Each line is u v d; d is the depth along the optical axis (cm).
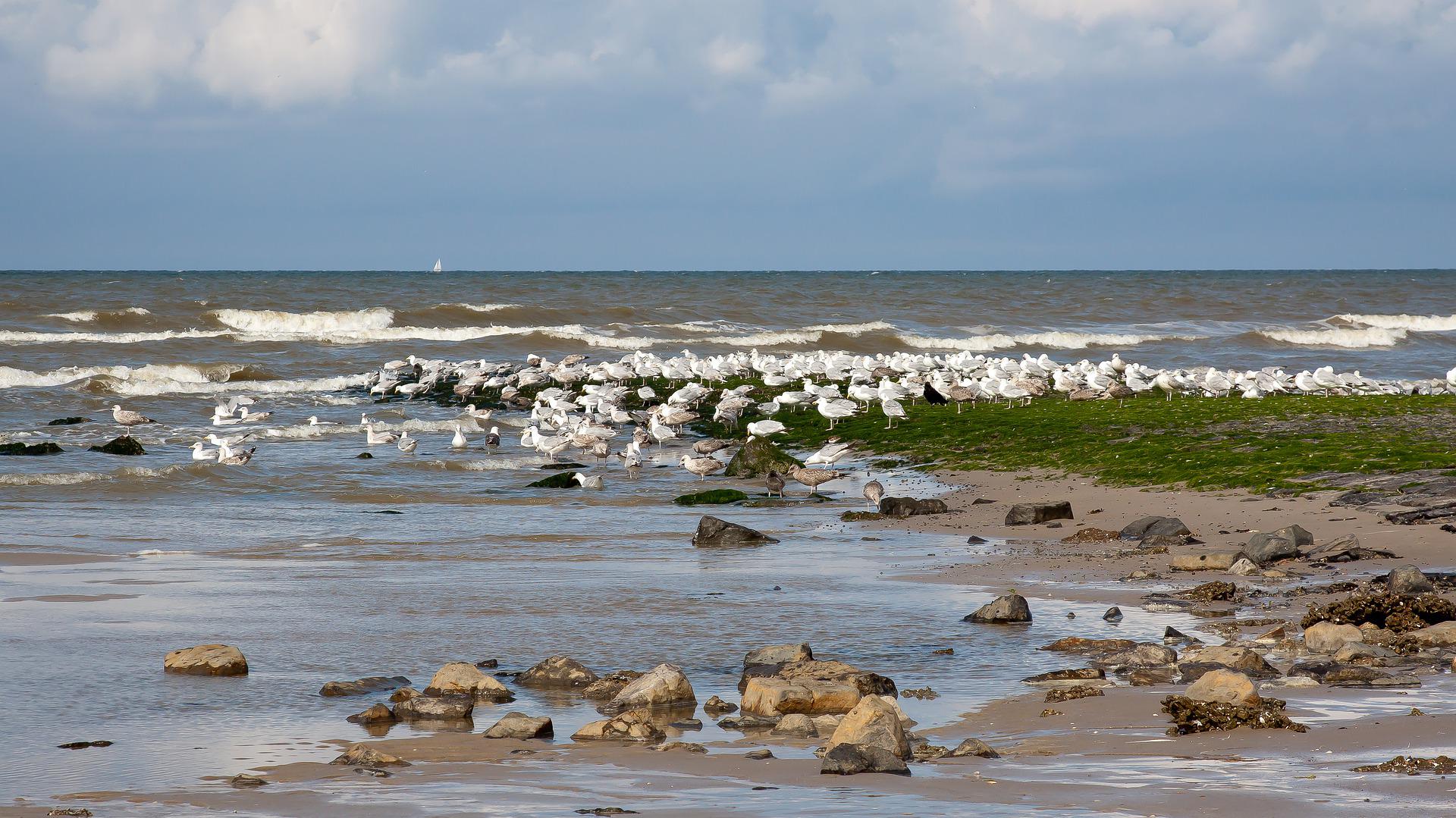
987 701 1658
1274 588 2392
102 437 5803
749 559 2948
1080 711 1548
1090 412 5534
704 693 1759
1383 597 2047
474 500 4175
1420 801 1120
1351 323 15212
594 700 1734
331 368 9112
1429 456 3691
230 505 4025
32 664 1922
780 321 13562
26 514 3753
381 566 2891
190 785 1314
